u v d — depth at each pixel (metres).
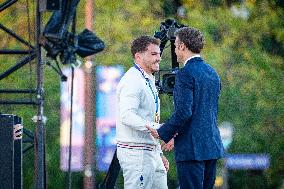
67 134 46.47
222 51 57.06
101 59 53.66
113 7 54.81
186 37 21.34
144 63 22.67
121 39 54.25
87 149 48.47
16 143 23.36
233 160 54.03
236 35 58.00
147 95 22.55
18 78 50.88
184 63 21.52
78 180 54.91
